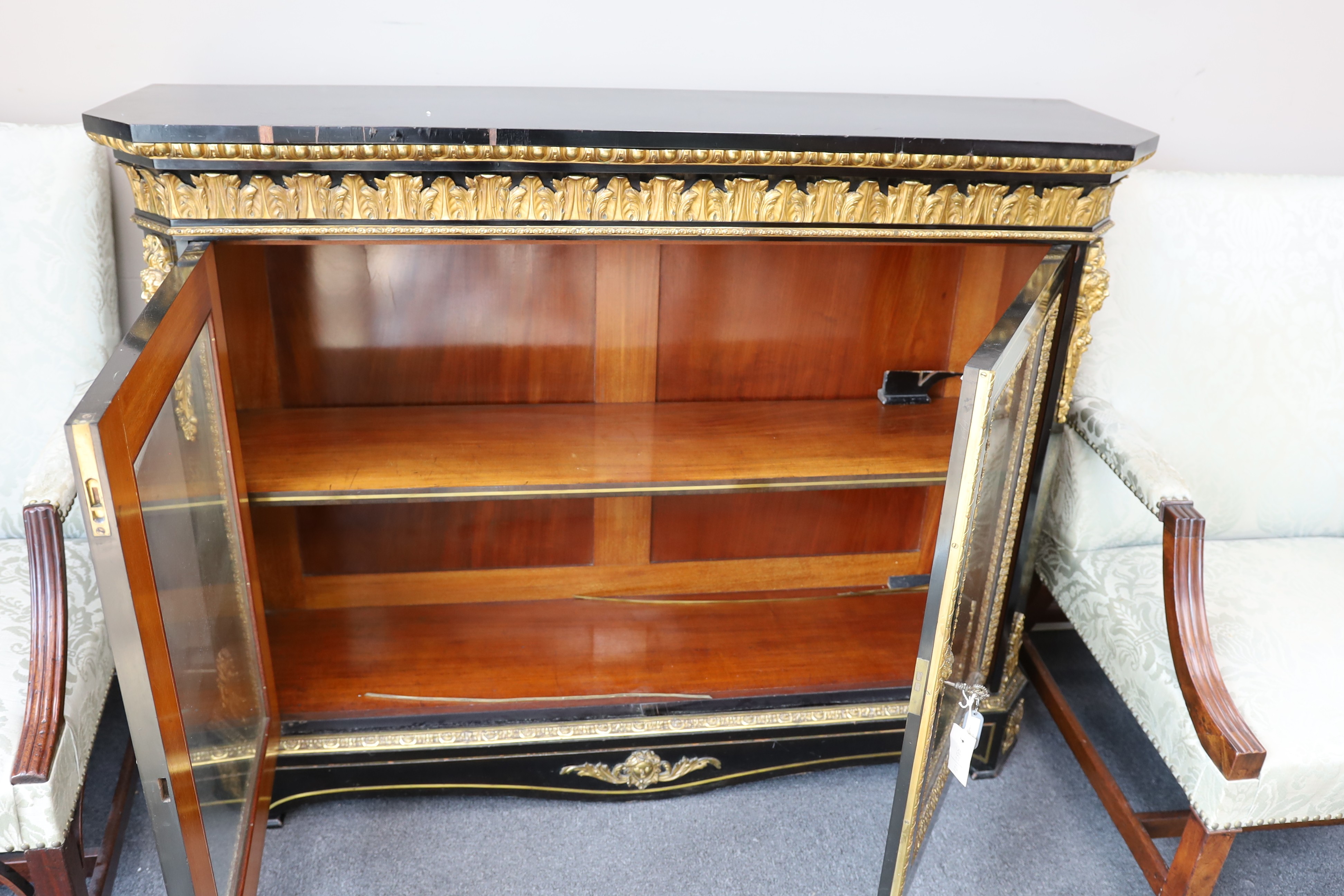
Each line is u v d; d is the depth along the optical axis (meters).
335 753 1.18
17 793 0.88
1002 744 1.35
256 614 1.10
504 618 1.40
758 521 1.45
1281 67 1.39
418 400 1.29
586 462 1.16
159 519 0.76
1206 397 1.28
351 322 1.23
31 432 1.16
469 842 1.23
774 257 1.27
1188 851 1.05
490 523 1.38
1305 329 1.27
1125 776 1.39
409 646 1.33
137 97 1.03
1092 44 1.34
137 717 0.72
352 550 1.37
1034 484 1.18
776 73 1.31
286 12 1.18
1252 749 0.96
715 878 1.20
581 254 1.22
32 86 1.18
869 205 1.01
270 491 1.07
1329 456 1.31
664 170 0.95
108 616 0.68
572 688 1.27
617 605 1.44
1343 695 1.03
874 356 1.36
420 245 1.19
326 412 1.26
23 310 1.12
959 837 1.27
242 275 1.17
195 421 0.88
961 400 0.75
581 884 1.18
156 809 0.76
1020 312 0.85
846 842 1.26
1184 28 1.35
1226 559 1.25
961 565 0.83
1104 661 1.21
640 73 1.28
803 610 1.45
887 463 1.19
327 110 0.97
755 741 1.26
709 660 1.33
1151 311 1.25
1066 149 0.97
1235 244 1.24
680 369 1.32
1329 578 1.21
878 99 1.24
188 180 0.90
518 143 0.90
